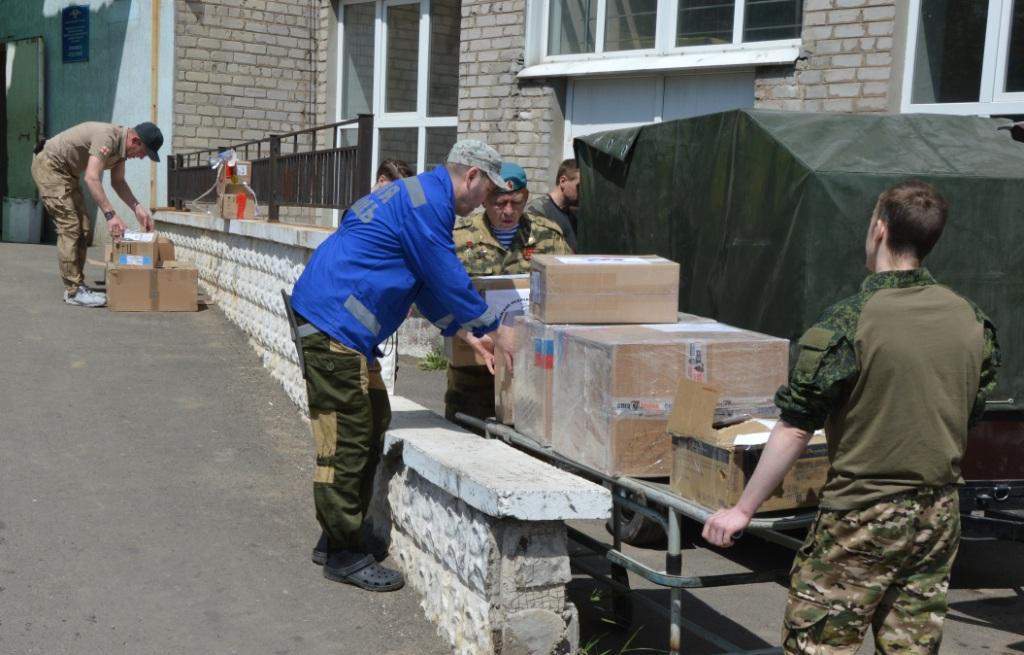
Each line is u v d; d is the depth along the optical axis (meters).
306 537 5.03
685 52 8.92
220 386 7.57
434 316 4.49
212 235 10.50
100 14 15.32
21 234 16.77
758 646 4.23
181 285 9.91
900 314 2.87
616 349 3.55
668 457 3.63
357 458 4.38
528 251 5.05
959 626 4.62
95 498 5.28
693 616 4.55
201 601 4.27
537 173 10.06
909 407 2.83
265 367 8.12
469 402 4.96
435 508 4.12
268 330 8.04
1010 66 7.07
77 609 4.12
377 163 13.16
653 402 3.60
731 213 4.94
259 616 4.17
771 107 8.20
